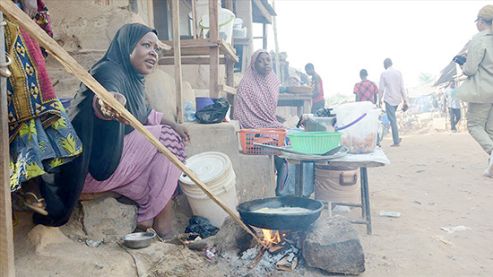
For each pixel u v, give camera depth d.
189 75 6.92
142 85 3.35
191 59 5.49
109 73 2.97
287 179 4.82
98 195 2.98
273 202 3.25
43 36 1.62
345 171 4.18
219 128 4.27
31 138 2.18
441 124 22.09
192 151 4.26
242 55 9.35
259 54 5.32
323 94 10.25
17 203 2.64
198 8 6.81
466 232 3.58
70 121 2.61
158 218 3.25
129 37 3.13
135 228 3.13
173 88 5.15
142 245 2.71
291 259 2.83
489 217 4.04
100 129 2.76
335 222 2.88
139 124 2.15
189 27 8.39
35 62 2.23
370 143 3.78
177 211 3.76
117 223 2.95
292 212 2.93
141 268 2.55
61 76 4.20
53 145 2.35
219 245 2.99
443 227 3.74
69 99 3.36
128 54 3.12
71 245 2.64
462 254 3.07
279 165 4.93
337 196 4.21
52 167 2.40
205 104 4.61
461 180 5.79
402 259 2.97
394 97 10.02
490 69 5.48
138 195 3.11
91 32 4.57
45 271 2.32
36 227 2.65
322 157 3.24
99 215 2.90
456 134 13.99
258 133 4.57
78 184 2.57
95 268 2.39
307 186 4.68
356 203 4.05
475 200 4.71
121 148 2.82
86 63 4.47
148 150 3.08
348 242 2.70
